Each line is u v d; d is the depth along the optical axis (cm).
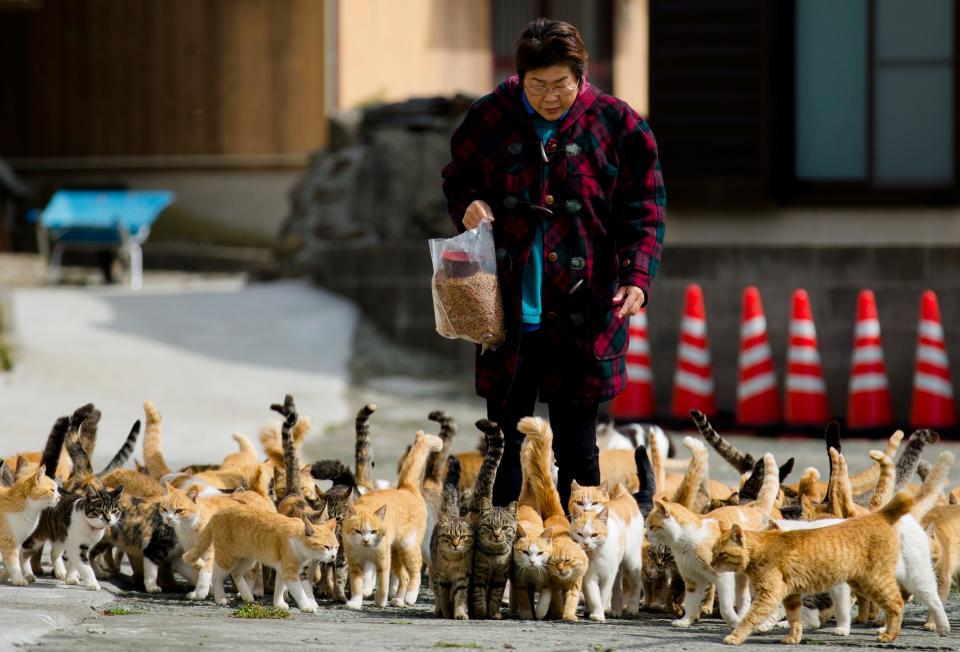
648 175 711
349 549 743
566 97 696
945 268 1595
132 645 526
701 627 675
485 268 698
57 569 789
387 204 2298
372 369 1912
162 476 903
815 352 1563
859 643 620
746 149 1627
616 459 948
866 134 1636
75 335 1925
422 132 2350
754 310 1572
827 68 1642
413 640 561
